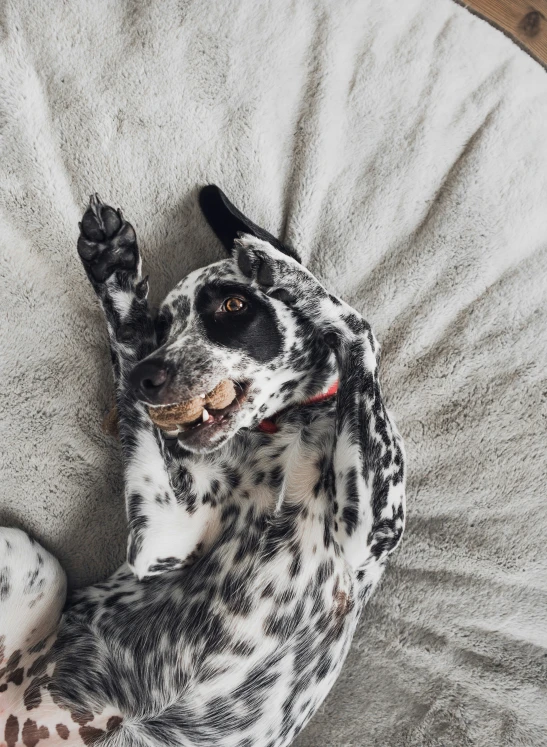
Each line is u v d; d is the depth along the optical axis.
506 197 0.79
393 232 0.79
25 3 0.71
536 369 0.81
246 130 0.76
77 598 0.74
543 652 0.82
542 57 0.88
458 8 0.78
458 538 0.82
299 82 0.76
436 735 0.81
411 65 0.77
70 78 0.73
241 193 0.77
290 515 0.67
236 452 0.70
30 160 0.73
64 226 0.75
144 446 0.67
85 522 0.77
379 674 0.83
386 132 0.78
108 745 0.67
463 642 0.82
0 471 0.75
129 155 0.75
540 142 0.79
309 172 0.77
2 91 0.72
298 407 0.71
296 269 0.63
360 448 0.65
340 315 0.66
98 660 0.68
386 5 0.76
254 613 0.64
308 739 0.83
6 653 0.69
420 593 0.83
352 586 0.69
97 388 0.77
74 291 0.76
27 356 0.75
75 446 0.76
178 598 0.67
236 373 0.64
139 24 0.73
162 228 0.77
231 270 0.65
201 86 0.75
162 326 0.69
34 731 0.67
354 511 0.65
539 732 0.81
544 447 0.81
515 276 0.80
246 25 0.74
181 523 0.68
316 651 0.66
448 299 0.80
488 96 0.78
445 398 0.81
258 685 0.65
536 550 0.81
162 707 0.65
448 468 0.82
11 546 0.70
